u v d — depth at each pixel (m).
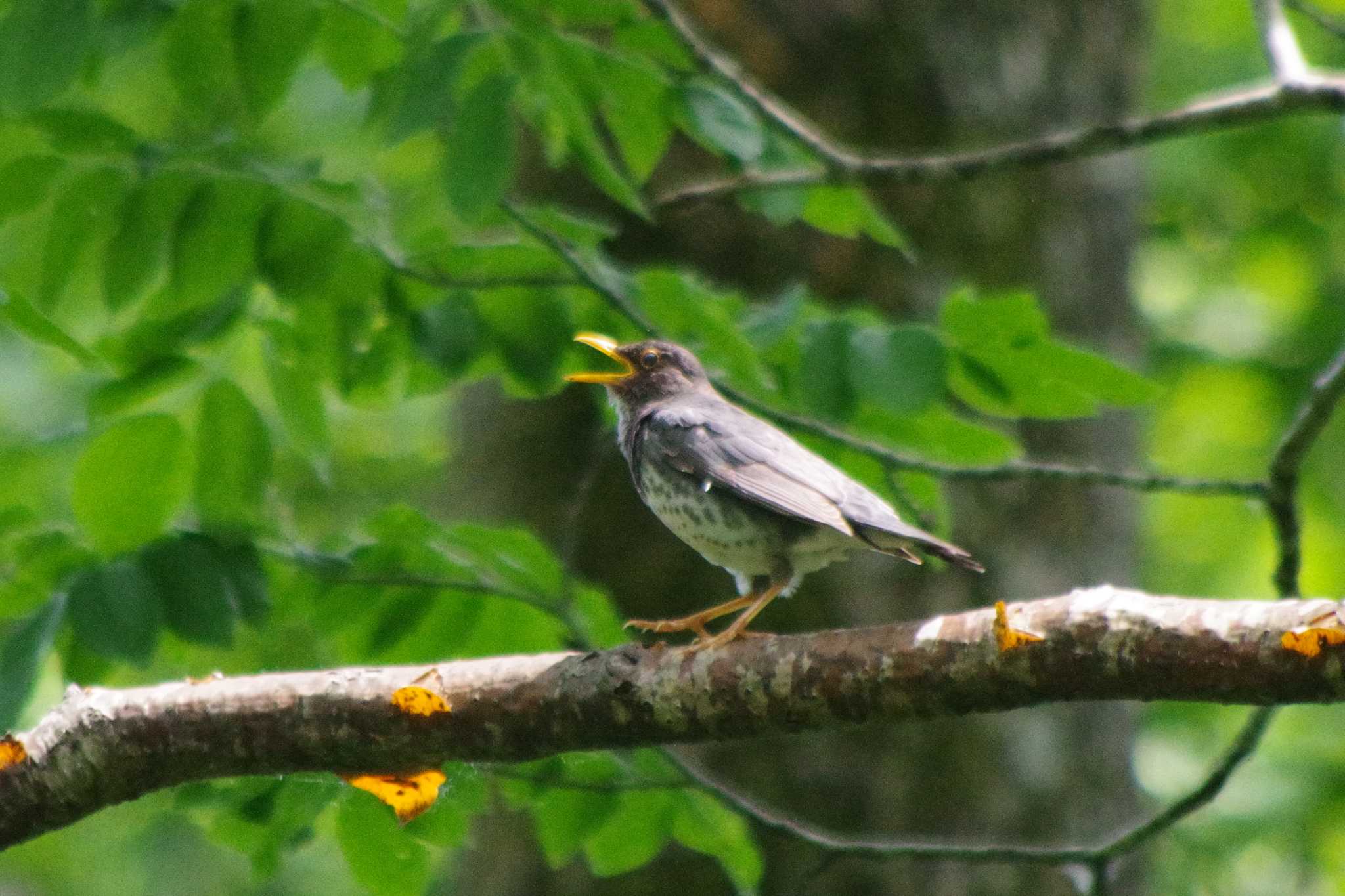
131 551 9.58
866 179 10.66
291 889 20.86
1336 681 6.27
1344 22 20.86
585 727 7.66
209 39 9.61
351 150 15.88
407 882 9.16
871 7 14.52
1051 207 14.88
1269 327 24.23
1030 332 9.86
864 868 13.52
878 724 7.29
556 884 14.03
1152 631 6.57
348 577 10.09
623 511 14.41
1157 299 24.92
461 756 7.88
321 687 7.87
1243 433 24.44
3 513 9.82
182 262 9.87
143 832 20.61
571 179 14.38
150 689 8.02
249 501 9.86
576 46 9.23
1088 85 15.33
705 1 14.37
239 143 10.16
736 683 7.38
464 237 10.88
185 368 9.93
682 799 9.95
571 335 10.70
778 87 14.44
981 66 14.77
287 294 9.97
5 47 8.47
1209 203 24.94
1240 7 23.81
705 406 11.03
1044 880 13.76
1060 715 14.27
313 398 10.54
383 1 9.57
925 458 11.05
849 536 9.51
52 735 7.95
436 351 10.32
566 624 10.01
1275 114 10.59
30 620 8.93
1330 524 23.45
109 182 9.72
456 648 10.31
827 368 9.78
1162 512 24.59
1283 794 20.56
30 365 17.97
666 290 9.85
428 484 23.66
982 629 6.93
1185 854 19.91
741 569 10.48
